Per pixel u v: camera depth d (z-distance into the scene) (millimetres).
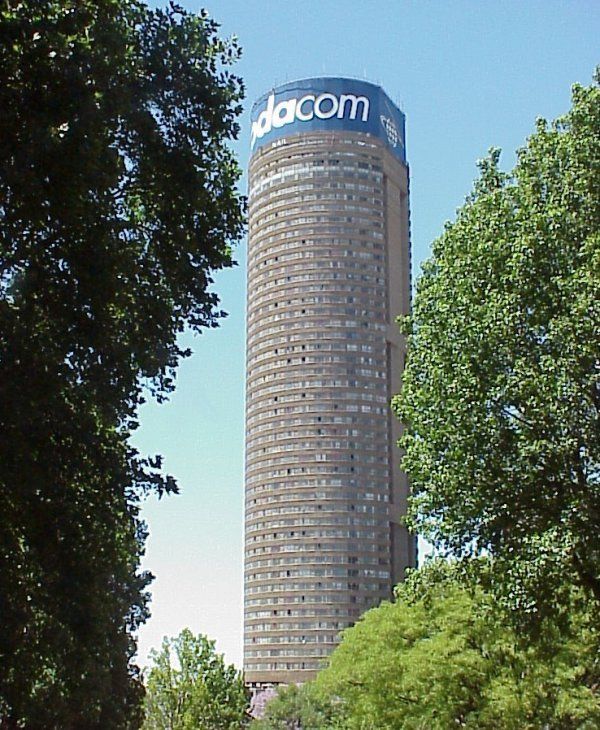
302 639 164125
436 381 31391
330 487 169500
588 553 28469
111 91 21672
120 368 22078
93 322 21031
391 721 46469
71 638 22188
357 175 186875
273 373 178375
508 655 41281
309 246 182500
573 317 27766
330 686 52125
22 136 19141
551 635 35719
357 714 50719
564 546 27469
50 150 19297
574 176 29891
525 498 29562
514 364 29422
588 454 28625
